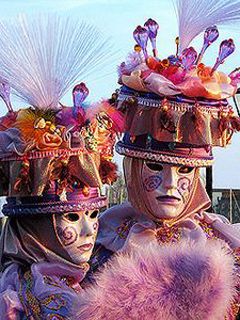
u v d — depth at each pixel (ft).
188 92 12.99
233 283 10.37
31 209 11.50
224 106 13.33
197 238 13.29
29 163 11.36
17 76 11.84
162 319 9.84
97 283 10.05
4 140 11.48
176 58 13.35
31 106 11.78
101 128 11.78
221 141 13.35
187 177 13.39
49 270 11.40
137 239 13.33
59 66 11.94
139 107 13.12
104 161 11.91
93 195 11.76
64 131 11.42
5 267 11.75
